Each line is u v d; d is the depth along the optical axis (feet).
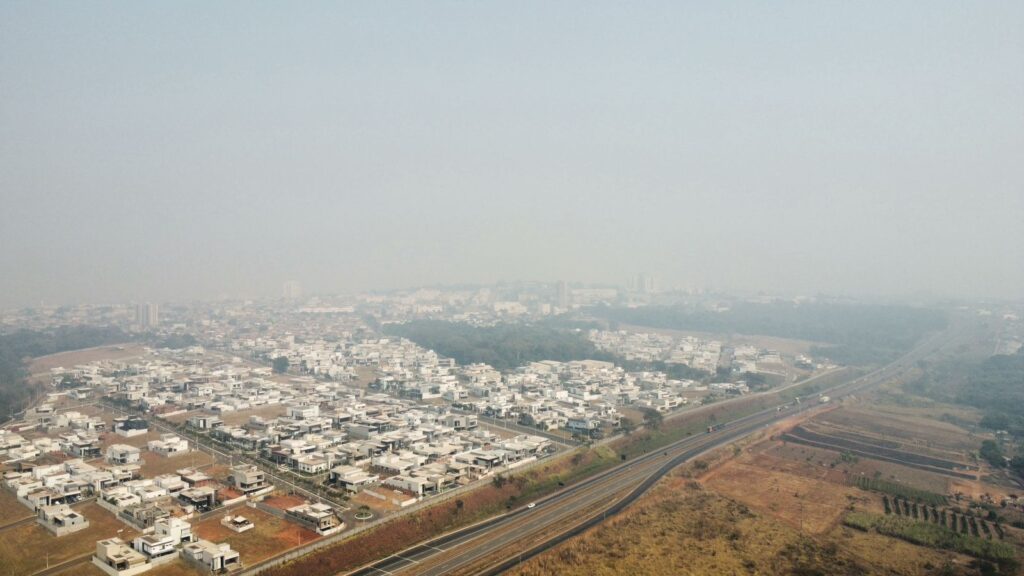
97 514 448.24
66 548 392.06
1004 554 400.06
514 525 454.40
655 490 527.81
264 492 490.49
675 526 443.32
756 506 490.49
